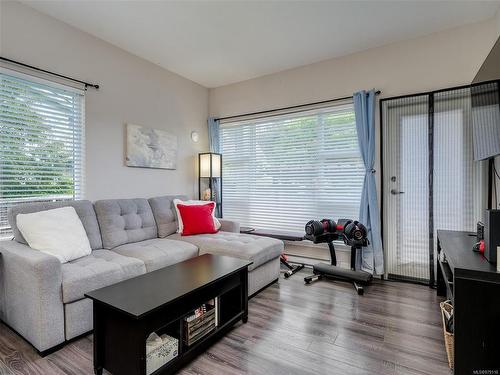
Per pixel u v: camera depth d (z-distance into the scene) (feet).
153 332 4.86
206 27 9.08
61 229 7.22
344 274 9.46
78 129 9.21
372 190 10.05
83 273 6.18
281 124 12.69
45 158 8.41
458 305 4.58
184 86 13.21
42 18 8.23
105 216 8.91
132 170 10.85
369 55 10.50
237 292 7.16
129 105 10.73
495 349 4.42
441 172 9.18
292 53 10.87
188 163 13.42
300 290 8.98
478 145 7.93
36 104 8.20
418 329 6.57
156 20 8.67
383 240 10.13
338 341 6.10
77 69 9.09
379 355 5.61
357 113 10.37
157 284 5.59
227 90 14.14
